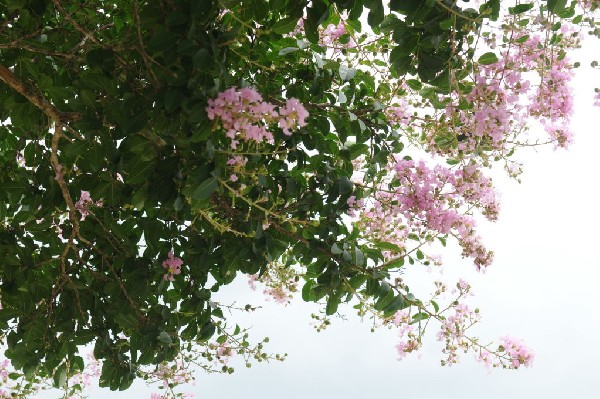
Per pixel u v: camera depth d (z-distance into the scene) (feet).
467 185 13.19
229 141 11.49
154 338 14.52
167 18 9.44
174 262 13.88
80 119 11.62
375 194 14.11
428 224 13.39
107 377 15.02
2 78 12.26
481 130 12.09
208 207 12.77
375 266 14.16
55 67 13.25
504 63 11.98
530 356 14.32
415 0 10.23
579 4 11.45
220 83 10.31
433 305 14.62
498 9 10.90
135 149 11.19
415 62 11.57
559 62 12.57
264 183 12.62
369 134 14.08
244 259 13.87
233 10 10.72
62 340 14.75
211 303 15.38
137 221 14.12
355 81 14.26
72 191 13.41
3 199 13.70
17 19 13.17
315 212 14.26
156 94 10.09
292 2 10.99
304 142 13.57
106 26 12.75
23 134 13.85
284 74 13.66
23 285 14.66
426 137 14.74
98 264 14.79
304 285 15.93
